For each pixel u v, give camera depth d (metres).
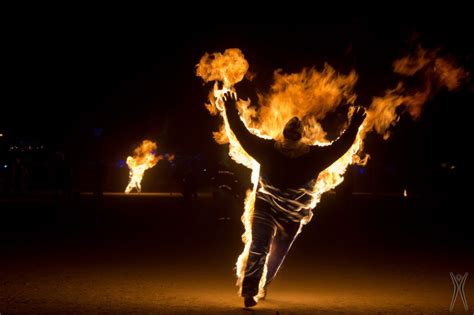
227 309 8.74
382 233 21.16
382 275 12.23
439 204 38.72
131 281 11.02
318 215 29.19
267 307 8.95
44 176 48.94
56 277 11.28
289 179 9.12
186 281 11.12
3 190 46.03
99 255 14.41
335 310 8.78
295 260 14.42
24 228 20.45
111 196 43.25
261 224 9.06
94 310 8.52
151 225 22.25
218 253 15.15
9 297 9.42
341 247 17.09
